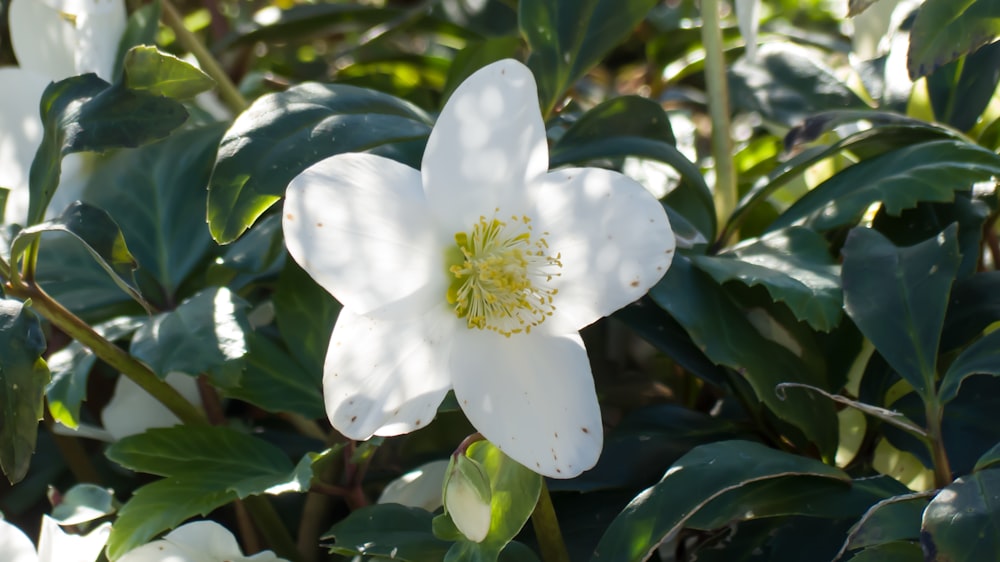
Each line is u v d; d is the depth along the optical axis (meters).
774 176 0.50
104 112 0.45
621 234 0.42
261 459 0.46
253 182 0.44
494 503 0.41
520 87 0.41
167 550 0.44
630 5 0.50
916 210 0.49
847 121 0.50
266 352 0.49
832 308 0.44
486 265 0.41
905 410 0.46
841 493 0.42
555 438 0.41
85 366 0.48
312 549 0.50
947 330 0.46
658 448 0.47
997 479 0.39
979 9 0.45
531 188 0.42
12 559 0.44
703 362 0.47
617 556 0.41
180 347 0.45
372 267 0.41
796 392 0.46
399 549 0.43
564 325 0.42
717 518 0.42
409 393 0.41
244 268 0.50
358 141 0.45
